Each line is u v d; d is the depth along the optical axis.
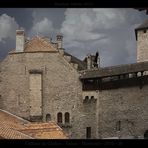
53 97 63.00
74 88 62.41
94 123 61.62
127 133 59.00
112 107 60.66
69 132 61.56
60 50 63.78
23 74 63.47
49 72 63.22
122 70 60.88
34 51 63.31
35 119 61.91
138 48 66.69
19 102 63.25
